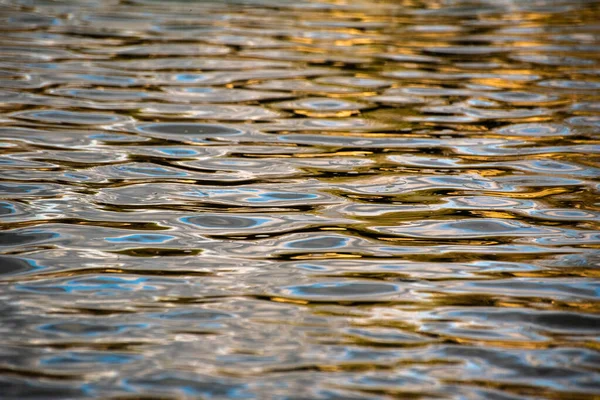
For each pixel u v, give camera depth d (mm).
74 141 18594
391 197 15852
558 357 10219
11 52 26172
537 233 14234
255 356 10109
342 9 35594
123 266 12688
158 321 10977
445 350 10352
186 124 20000
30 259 12836
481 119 20938
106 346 10297
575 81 24516
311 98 22438
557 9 36500
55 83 23031
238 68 25188
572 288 12164
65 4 34188
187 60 25906
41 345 10281
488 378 9711
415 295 11922
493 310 11477
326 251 13430
